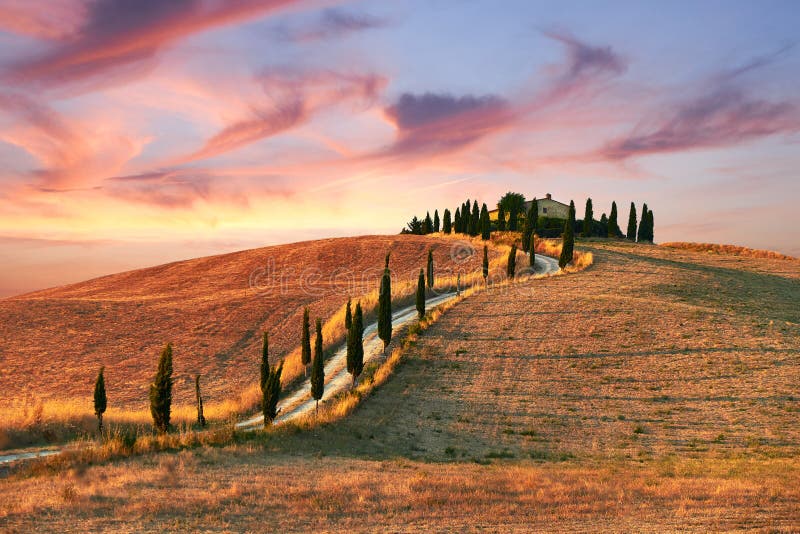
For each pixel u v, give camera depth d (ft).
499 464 92.94
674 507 64.28
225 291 319.06
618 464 92.43
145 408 161.07
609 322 183.73
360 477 76.59
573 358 158.61
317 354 133.69
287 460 87.40
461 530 56.70
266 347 134.82
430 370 155.94
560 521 59.47
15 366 199.11
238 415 144.36
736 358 147.64
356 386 147.33
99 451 86.48
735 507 63.93
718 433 108.99
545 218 435.53
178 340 231.09
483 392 139.03
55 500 62.23
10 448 104.06
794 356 145.89
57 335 234.17
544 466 91.09
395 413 126.41
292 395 156.56
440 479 76.18
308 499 65.31
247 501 64.08
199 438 97.91
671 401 127.65
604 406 127.34
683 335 167.22
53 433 113.91
